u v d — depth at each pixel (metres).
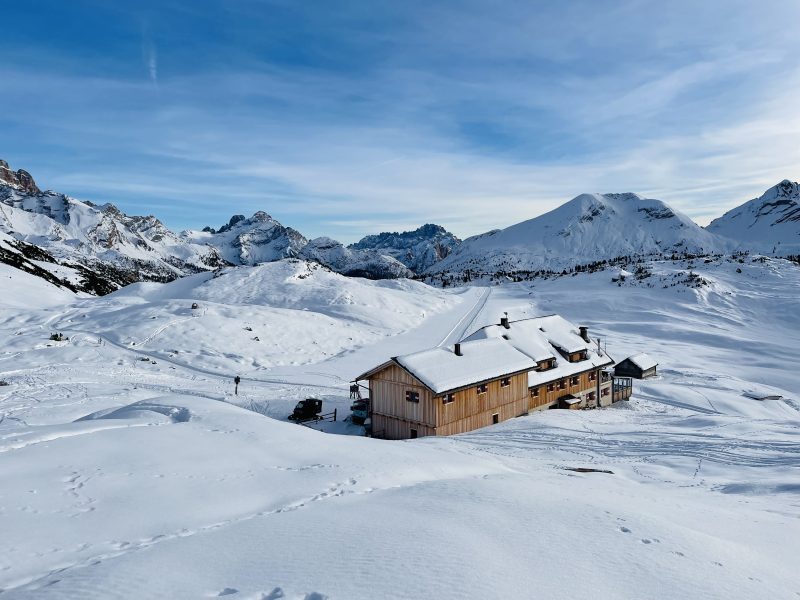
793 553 9.97
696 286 119.12
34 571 8.29
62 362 47.41
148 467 14.31
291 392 43.28
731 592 7.50
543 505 11.51
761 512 13.70
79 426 19.33
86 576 7.55
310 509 11.25
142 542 9.68
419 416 30.84
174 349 56.34
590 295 121.25
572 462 21.64
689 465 20.86
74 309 76.94
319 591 6.88
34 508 10.95
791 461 20.55
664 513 12.12
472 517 10.37
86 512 10.98
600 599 6.96
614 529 9.87
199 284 113.69
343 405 39.91
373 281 139.62
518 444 25.58
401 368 31.61
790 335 87.94
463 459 18.95
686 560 8.52
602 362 44.81
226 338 61.12
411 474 15.64
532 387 37.59
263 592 6.91
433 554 8.20
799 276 130.25
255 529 9.77
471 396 32.31
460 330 81.12
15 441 16.62
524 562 8.05
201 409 22.75
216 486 13.20
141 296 106.88
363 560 7.99
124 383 41.94
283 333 66.38
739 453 22.31
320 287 104.88
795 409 45.94
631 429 29.09
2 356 47.38
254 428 19.78
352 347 66.69
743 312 104.50
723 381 53.75
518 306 109.12
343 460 16.50
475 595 6.80
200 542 9.11
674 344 77.44
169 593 6.90
